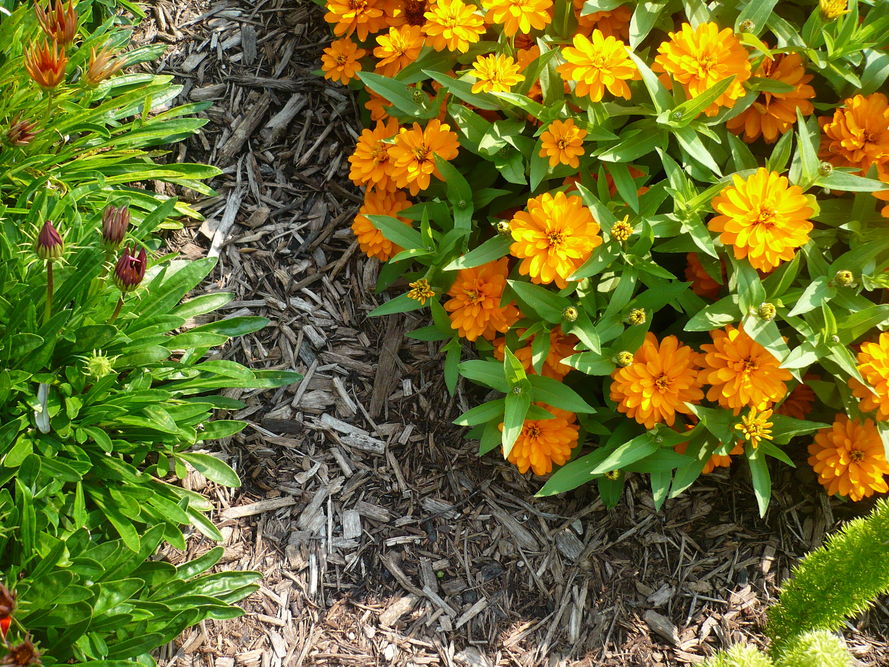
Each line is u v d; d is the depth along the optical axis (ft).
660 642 2.81
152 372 2.71
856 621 2.86
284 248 3.03
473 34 2.66
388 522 2.88
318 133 3.11
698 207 2.62
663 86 2.65
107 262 2.64
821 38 2.67
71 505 2.63
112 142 2.90
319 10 3.18
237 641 2.72
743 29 2.65
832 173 2.60
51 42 2.87
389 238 2.76
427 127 2.76
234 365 2.79
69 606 2.47
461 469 2.93
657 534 2.89
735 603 2.84
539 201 2.63
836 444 2.70
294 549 2.83
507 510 2.90
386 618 2.79
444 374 2.89
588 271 2.62
